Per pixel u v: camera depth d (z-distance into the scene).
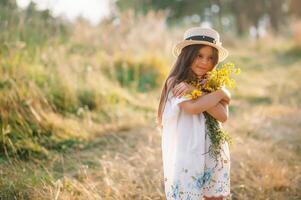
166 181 3.47
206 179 3.39
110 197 4.30
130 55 9.77
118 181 4.69
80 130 5.94
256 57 16.84
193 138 3.36
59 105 6.38
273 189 4.80
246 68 13.60
